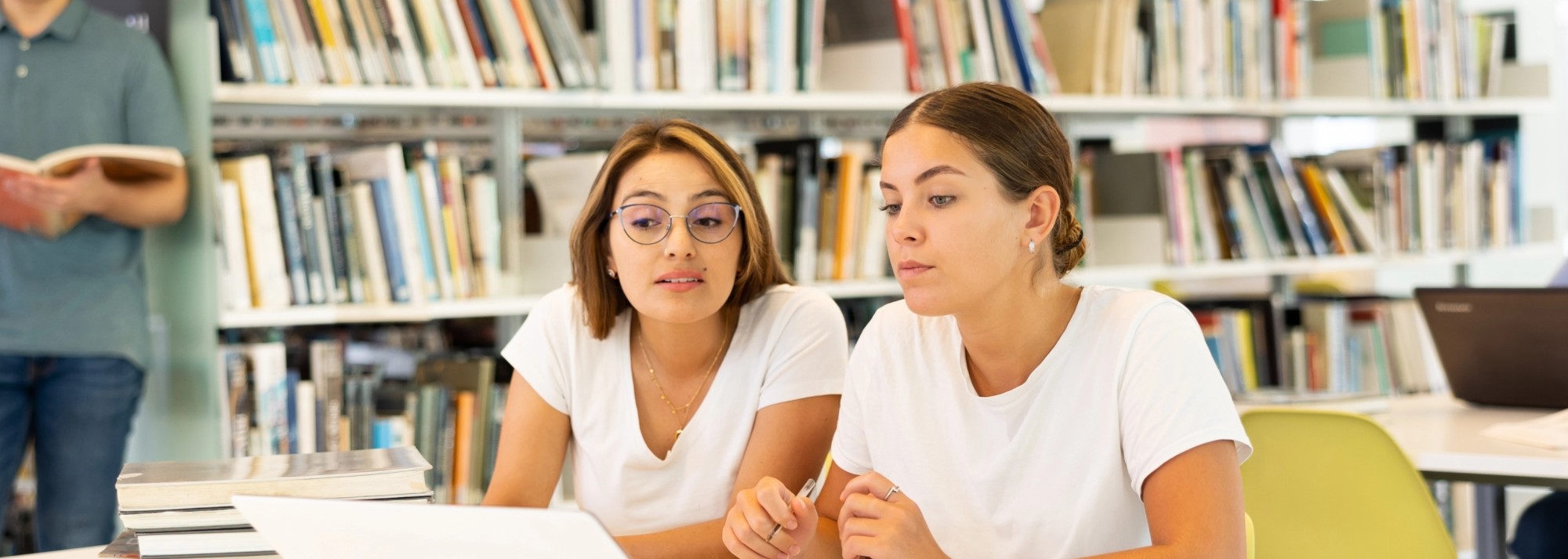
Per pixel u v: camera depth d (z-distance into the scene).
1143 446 1.17
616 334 1.63
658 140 1.53
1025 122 1.19
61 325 2.36
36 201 2.23
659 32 2.83
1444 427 2.14
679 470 1.61
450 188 2.68
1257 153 3.65
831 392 1.61
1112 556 1.12
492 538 0.90
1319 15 3.97
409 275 2.58
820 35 3.01
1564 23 4.51
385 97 2.55
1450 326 2.36
